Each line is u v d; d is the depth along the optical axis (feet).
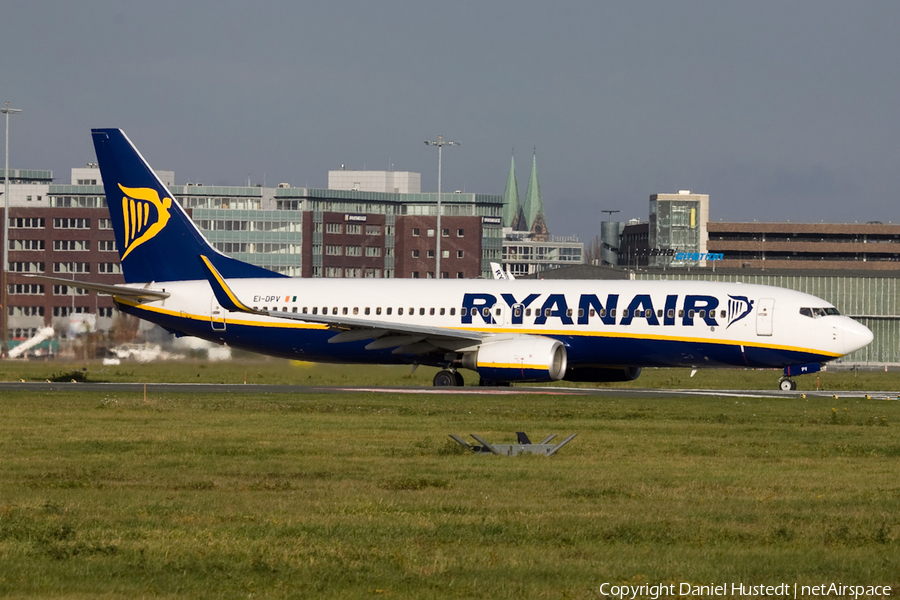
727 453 362.33
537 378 643.04
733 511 255.50
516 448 355.36
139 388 644.27
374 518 242.78
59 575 189.78
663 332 651.25
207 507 256.11
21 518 240.94
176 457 345.51
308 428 426.92
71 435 401.08
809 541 221.46
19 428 422.82
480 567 197.67
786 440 400.06
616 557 206.49
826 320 635.66
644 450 367.66
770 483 299.99
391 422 449.89
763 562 203.21
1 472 313.32
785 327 638.94
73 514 246.27
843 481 305.32
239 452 355.97
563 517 245.45
